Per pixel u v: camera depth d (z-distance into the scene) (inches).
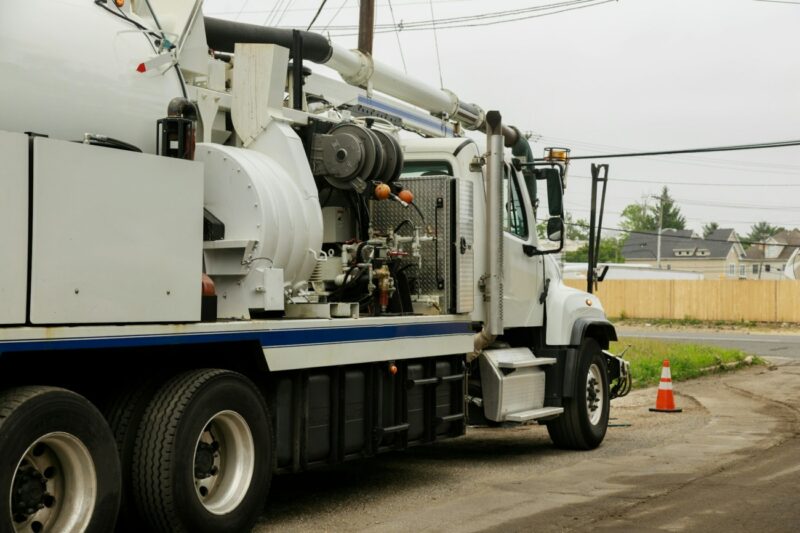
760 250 5128.0
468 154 410.0
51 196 219.9
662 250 4542.3
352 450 319.6
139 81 285.3
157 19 309.3
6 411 211.5
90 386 255.9
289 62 361.7
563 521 299.0
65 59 264.5
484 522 299.0
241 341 273.4
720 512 309.6
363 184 340.5
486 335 405.4
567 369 448.8
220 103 324.8
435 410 363.3
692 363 934.4
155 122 287.9
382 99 463.8
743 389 768.3
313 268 320.2
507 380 418.0
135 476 250.4
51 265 219.8
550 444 480.1
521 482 370.0
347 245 343.0
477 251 406.3
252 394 275.7
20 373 235.3
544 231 467.5
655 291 2245.3
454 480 375.6
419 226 373.7
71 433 224.2
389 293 345.4
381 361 330.0
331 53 427.2
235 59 325.7
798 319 2101.4
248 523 272.4
